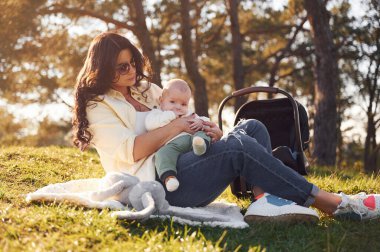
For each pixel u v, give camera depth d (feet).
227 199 14.19
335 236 10.36
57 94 50.70
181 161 11.12
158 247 9.12
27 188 14.53
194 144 10.67
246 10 58.49
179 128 11.25
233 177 11.24
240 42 53.21
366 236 10.68
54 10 43.21
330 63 40.86
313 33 41.24
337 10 51.80
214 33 59.72
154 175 11.25
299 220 11.00
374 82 55.62
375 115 59.11
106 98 11.45
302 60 60.23
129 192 10.95
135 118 11.69
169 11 52.39
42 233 9.61
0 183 14.73
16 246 8.93
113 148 11.31
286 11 56.54
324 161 40.52
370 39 50.31
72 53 47.44
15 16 40.55
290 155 12.19
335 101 40.86
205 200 11.47
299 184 10.95
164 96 12.13
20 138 71.97
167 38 58.29
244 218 11.32
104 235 9.67
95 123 11.37
